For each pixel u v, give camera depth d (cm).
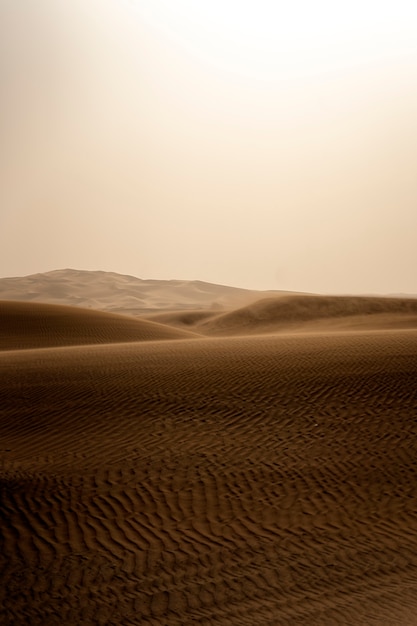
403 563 1027
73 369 2383
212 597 930
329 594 928
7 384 2173
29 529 1147
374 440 1538
